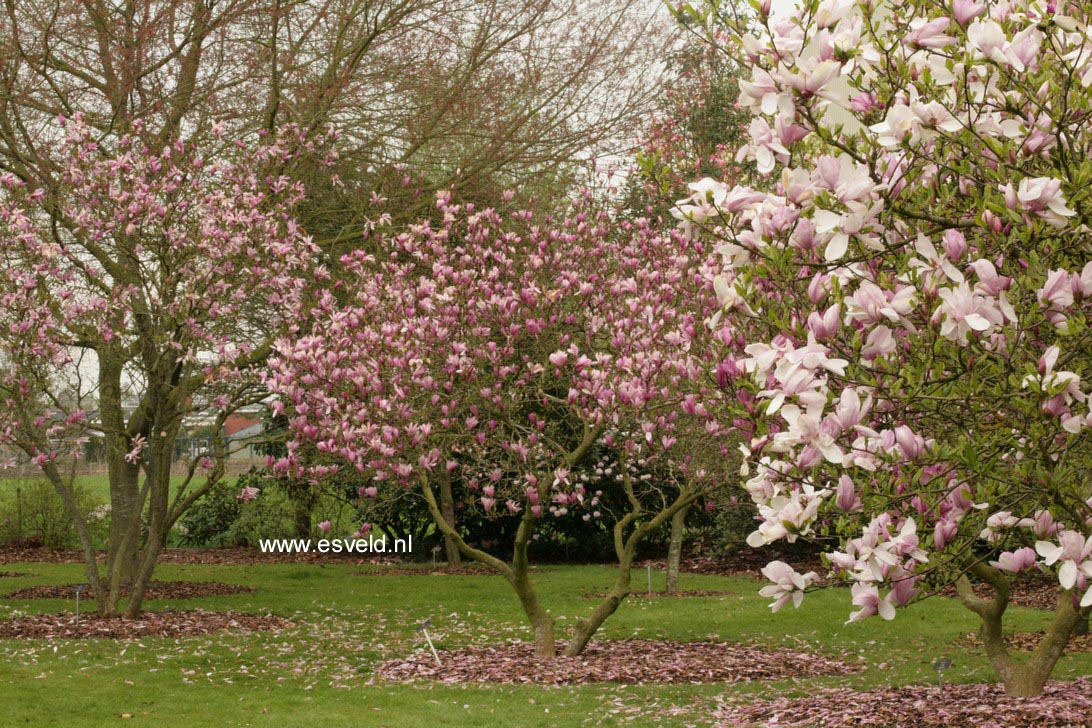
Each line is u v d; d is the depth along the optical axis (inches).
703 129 698.8
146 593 609.9
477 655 422.9
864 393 146.6
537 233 409.1
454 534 419.8
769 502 141.9
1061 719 252.2
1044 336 152.8
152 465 501.0
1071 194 138.6
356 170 611.5
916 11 167.5
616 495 828.6
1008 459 159.2
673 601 590.6
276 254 448.5
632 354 372.8
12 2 512.7
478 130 613.0
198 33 551.2
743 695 340.2
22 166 560.7
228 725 301.1
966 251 144.6
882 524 126.4
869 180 131.1
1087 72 143.6
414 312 392.2
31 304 433.1
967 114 147.6
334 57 584.4
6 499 982.4
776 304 160.9
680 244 394.9
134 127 487.5
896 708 289.9
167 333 456.1
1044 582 611.5
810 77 129.3
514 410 403.2
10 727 296.0
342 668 397.1
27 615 506.0
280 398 440.1
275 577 718.5
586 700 336.5
